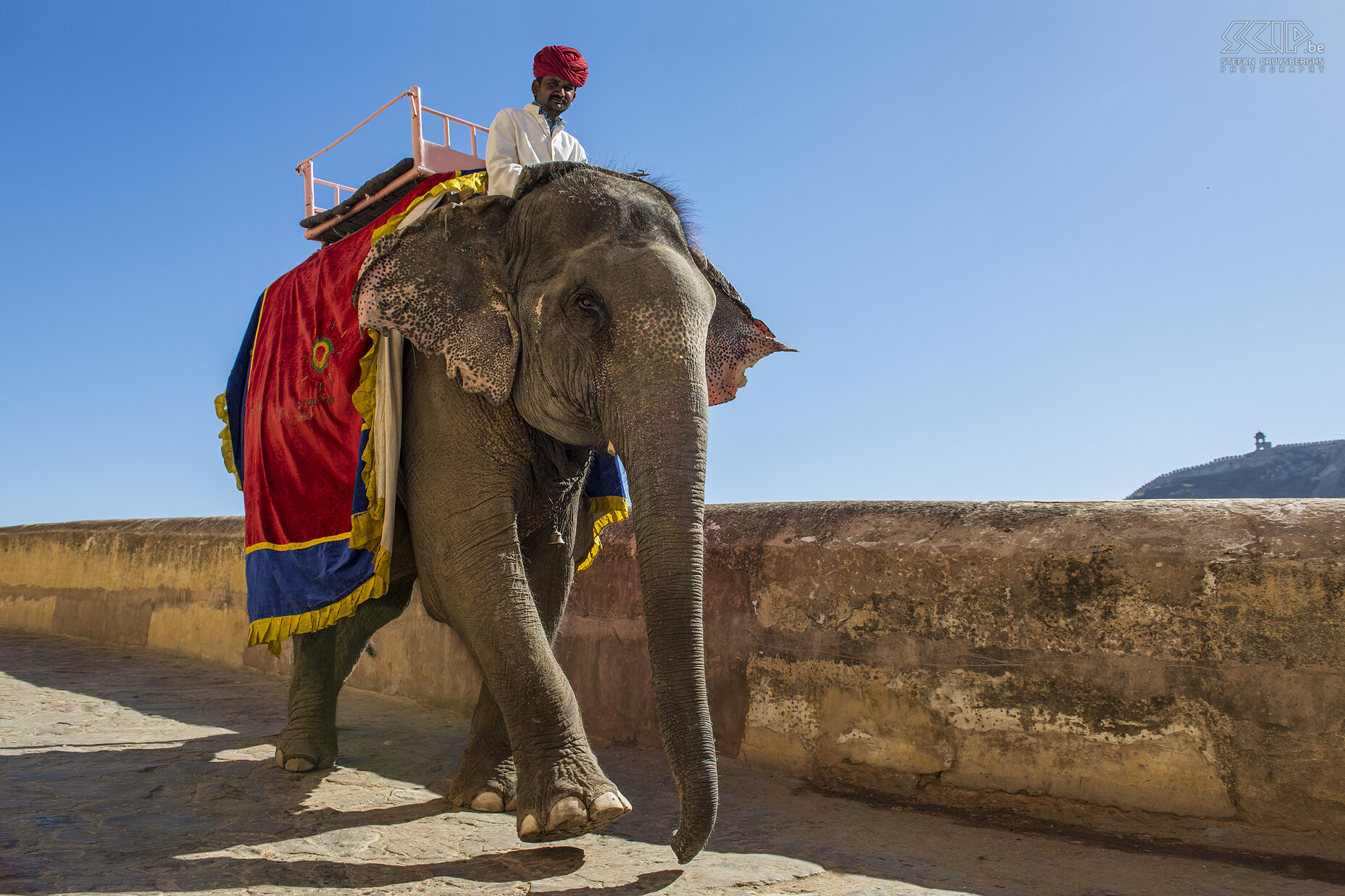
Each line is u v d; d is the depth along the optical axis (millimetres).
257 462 3736
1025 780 3088
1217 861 2590
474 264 2994
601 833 2840
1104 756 2957
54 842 2537
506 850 2621
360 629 3855
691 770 2238
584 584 4371
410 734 4457
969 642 3229
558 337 2752
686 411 2500
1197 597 2854
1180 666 2861
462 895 2250
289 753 3596
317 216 4277
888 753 3354
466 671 4973
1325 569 2672
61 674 6102
